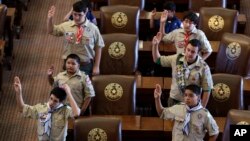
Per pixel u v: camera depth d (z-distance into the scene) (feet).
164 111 46.32
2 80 60.95
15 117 58.54
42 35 70.28
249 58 56.70
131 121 50.55
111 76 51.85
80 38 53.88
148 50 60.18
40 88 62.44
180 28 56.24
